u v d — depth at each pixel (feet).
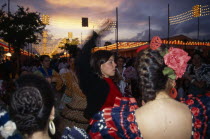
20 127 3.69
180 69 4.69
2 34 56.75
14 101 3.65
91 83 8.32
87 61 8.59
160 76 4.71
